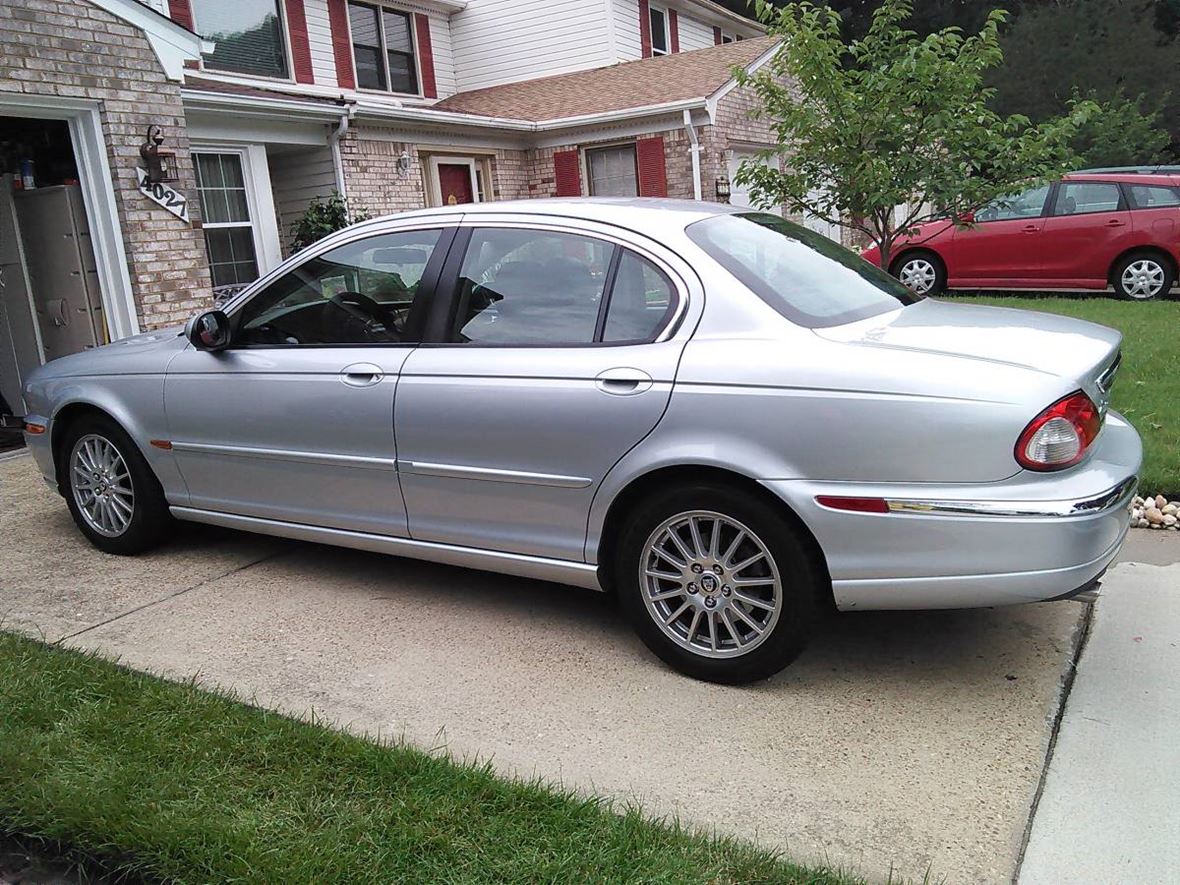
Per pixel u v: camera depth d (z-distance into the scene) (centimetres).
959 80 671
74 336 746
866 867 230
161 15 705
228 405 409
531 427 333
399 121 1190
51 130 754
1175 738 277
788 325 305
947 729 289
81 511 472
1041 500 270
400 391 362
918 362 283
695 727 296
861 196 720
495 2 1738
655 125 1395
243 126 1020
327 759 268
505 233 357
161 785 255
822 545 292
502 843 232
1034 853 233
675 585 328
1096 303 1075
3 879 236
